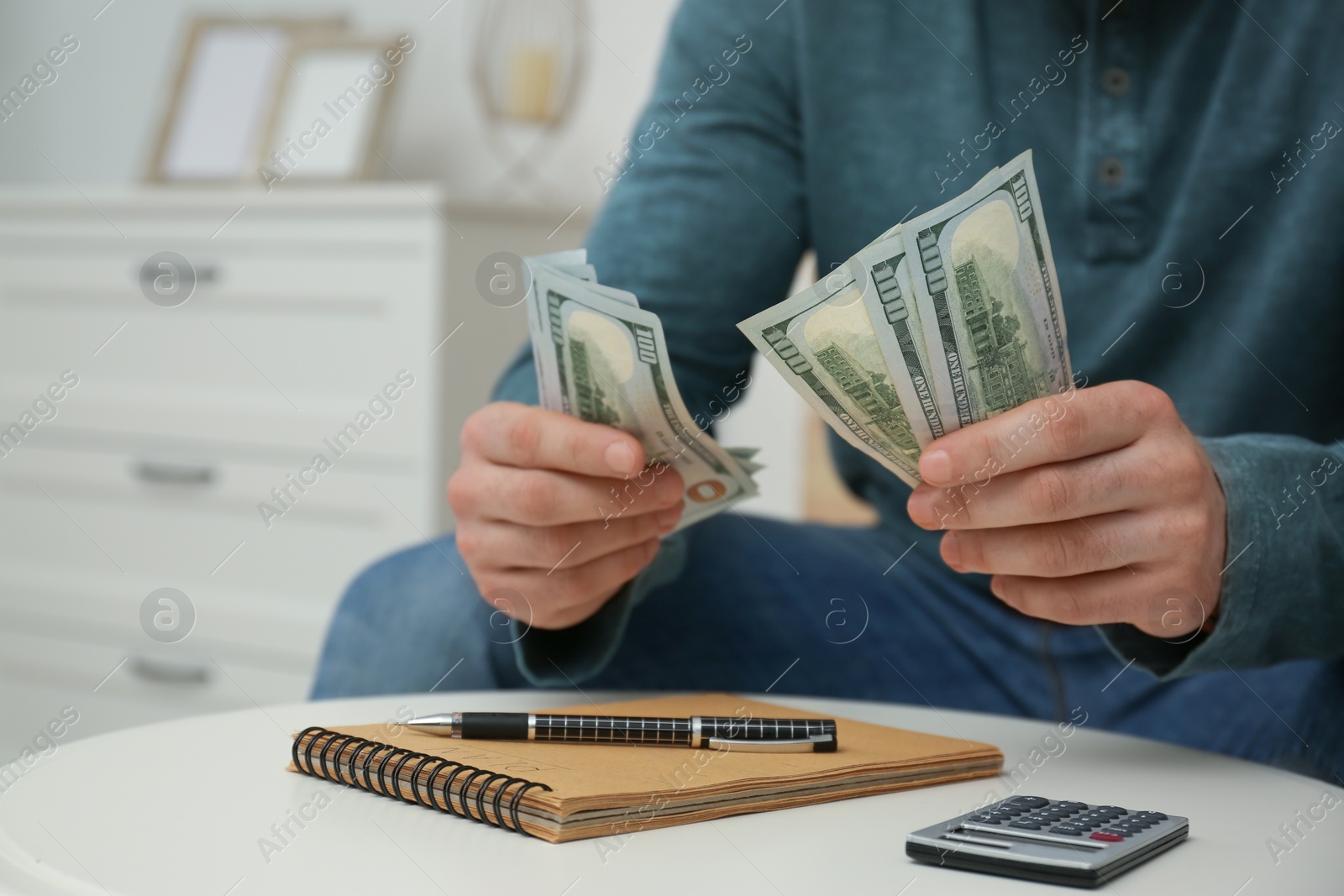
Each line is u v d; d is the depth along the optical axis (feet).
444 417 6.01
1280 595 2.06
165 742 2.09
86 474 7.02
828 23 3.19
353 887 1.38
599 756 1.86
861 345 1.98
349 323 6.23
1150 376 3.02
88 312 6.98
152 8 8.57
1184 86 2.94
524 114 7.20
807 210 3.40
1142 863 1.54
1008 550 2.00
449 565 2.94
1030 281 1.98
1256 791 1.93
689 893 1.38
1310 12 2.83
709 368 3.25
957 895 1.41
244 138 7.50
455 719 1.97
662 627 3.04
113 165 8.75
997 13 3.09
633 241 3.21
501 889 1.38
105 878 1.40
